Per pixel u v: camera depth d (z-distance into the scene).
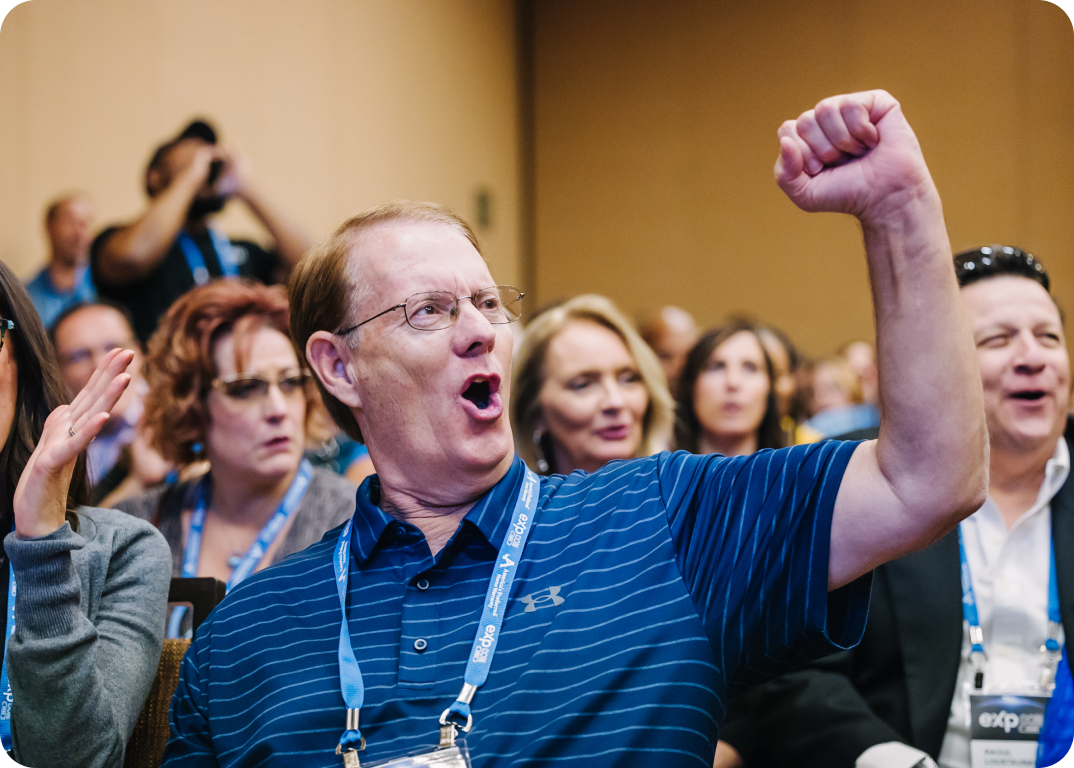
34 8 3.69
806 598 1.24
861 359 5.72
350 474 3.81
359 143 5.25
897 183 1.13
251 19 4.62
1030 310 2.16
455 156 6.16
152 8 4.16
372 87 5.38
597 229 7.18
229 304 2.88
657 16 7.21
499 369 1.49
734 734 2.25
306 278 1.61
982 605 2.11
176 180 4.17
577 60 7.30
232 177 4.41
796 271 6.87
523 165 7.18
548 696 1.26
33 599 1.43
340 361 1.58
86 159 3.84
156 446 2.96
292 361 2.89
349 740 1.28
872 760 1.88
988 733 1.97
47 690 1.42
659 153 7.15
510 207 6.91
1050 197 6.75
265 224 4.57
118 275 3.89
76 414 1.44
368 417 1.54
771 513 1.29
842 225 6.80
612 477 1.49
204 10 4.37
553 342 2.99
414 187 5.71
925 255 1.13
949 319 1.14
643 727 1.22
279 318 2.92
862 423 5.00
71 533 1.45
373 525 1.48
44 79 3.71
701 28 7.14
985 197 6.80
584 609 1.31
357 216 1.59
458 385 1.46
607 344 2.96
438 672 1.32
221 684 1.45
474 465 1.47
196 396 2.85
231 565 2.80
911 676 2.04
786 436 3.57
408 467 1.50
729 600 1.28
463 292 1.49
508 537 1.43
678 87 7.16
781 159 1.17
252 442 2.82
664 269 7.08
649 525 1.37
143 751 1.67
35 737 1.42
